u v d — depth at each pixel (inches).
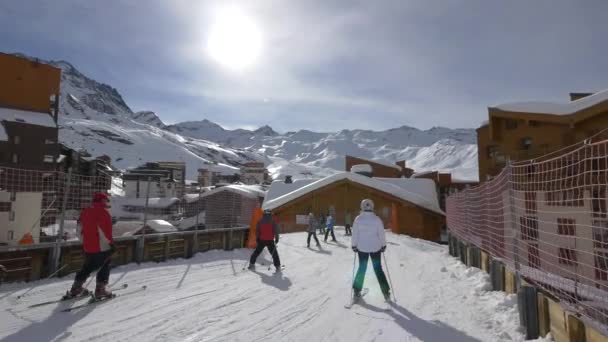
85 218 254.1
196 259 454.9
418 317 238.1
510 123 1162.0
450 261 494.9
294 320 229.6
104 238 253.0
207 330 207.5
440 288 323.6
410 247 701.3
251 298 278.8
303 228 1549.0
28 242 443.5
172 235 439.5
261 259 495.5
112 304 246.5
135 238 388.2
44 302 239.5
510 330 209.2
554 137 1042.7
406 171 2928.2
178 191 949.2
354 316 239.6
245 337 199.0
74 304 240.4
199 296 278.7
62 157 1760.6
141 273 347.3
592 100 989.2
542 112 1045.2
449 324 224.4
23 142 1630.2
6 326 197.2
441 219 1487.5
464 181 2632.9
